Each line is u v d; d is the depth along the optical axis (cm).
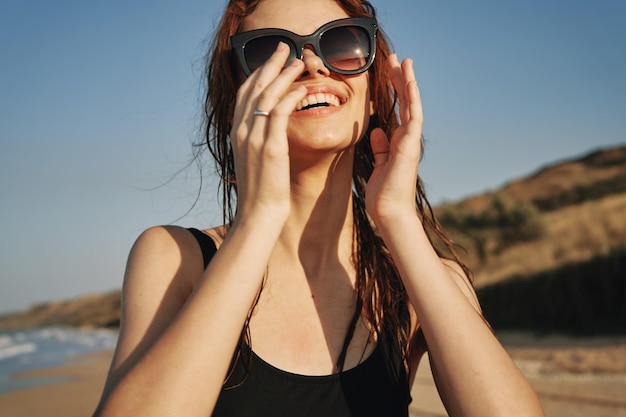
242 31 199
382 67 224
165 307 163
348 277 192
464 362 159
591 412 782
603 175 7612
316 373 170
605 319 2094
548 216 4288
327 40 182
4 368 3050
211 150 217
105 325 9762
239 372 162
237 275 152
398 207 178
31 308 16075
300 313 181
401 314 188
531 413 157
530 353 1612
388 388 173
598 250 2436
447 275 173
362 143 230
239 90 172
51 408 1593
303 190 190
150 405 138
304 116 178
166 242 176
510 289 2556
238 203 164
